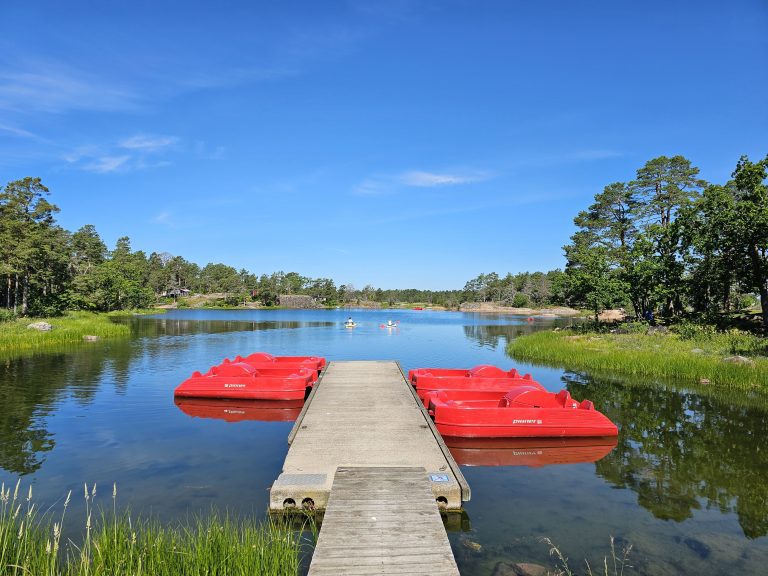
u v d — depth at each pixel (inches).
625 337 1171.9
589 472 379.6
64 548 249.6
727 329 1208.2
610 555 254.2
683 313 1592.0
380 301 6604.3
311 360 742.5
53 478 355.9
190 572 216.1
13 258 1774.1
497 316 3629.4
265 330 1876.2
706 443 451.8
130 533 259.9
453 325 2374.5
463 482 298.8
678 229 1348.4
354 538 226.5
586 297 1541.6
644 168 1856.5
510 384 584.1
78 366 876.6
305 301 5467.5
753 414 556.1
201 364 906.7
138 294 3462.1
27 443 439.2
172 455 408.5
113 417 531.8
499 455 422.6
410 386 584.1
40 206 2143.2
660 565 245.3
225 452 416.8
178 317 2812.5
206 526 274.4
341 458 339.6
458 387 582.6
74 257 2856.8
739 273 1179.3
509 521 293.4
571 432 461.1
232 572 217.9
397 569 203.6
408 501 264.8
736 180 1128.2
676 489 344.8
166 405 585.9
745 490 342.3
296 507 292.0
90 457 402.0
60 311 2097.7
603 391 682.2
